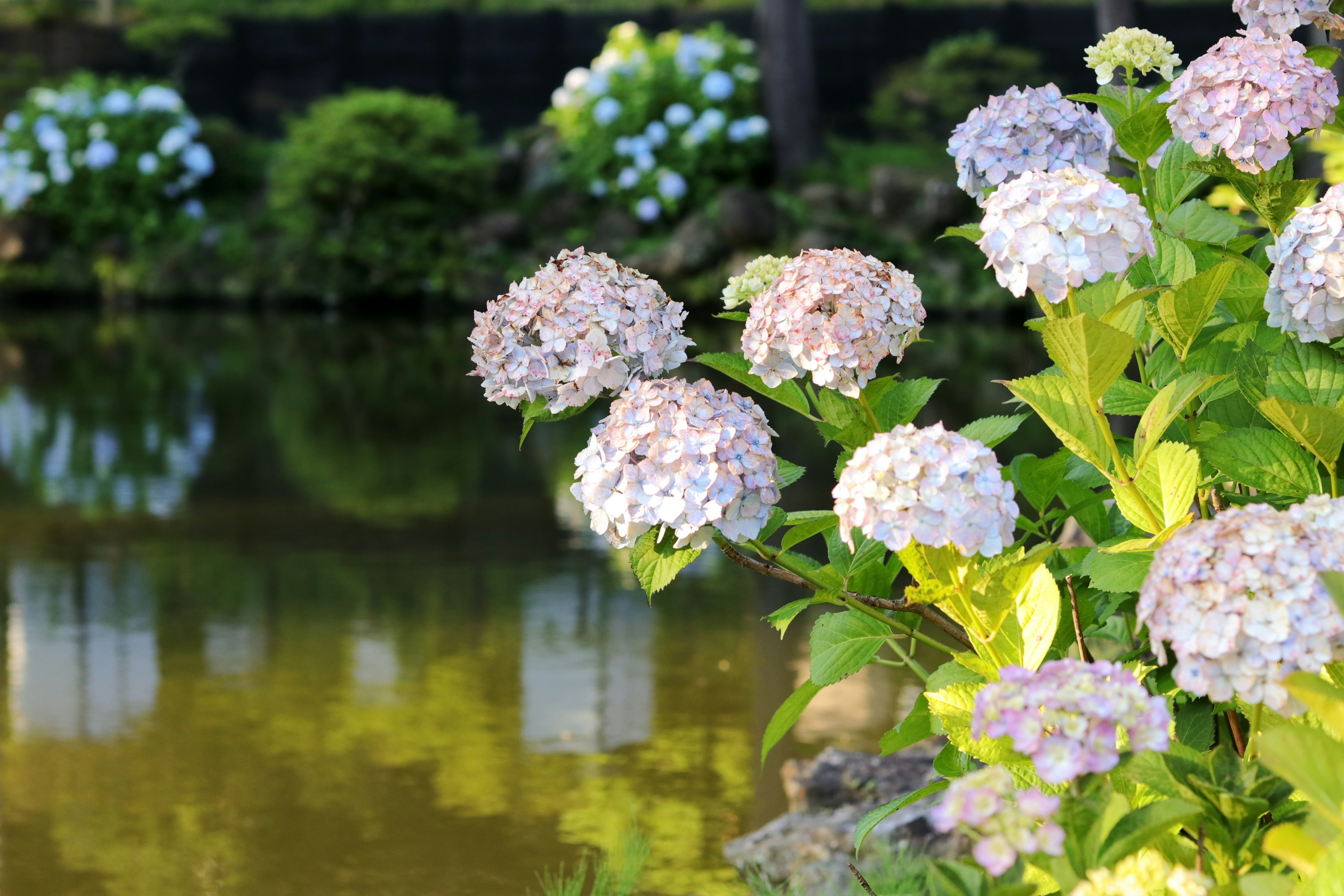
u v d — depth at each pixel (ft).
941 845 12.29
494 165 74.90
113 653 18.80
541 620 20.47
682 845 13.12
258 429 36.11
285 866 12.71
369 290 70.28
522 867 12.69
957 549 6.07
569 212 71.36
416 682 17.75
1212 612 5.15
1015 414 7.91
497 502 28.17
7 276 72.23
